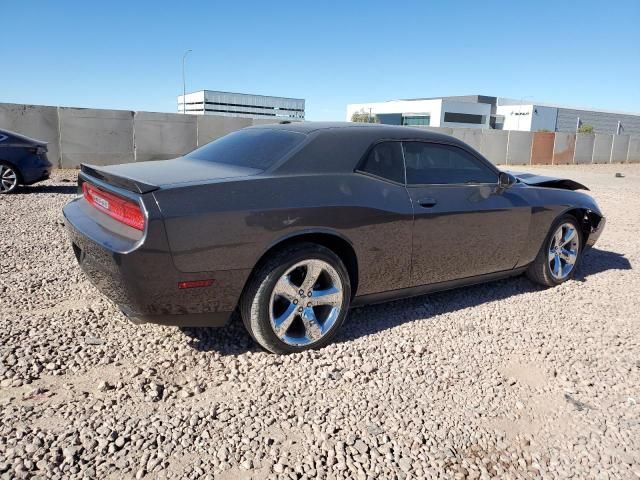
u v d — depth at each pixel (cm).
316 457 230
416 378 307
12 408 254
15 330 340
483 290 477
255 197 297
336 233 323
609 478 232
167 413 258
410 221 358
